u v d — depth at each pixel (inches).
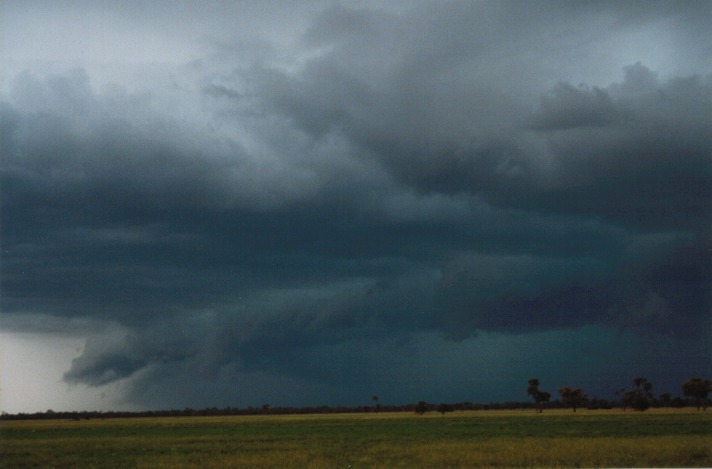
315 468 1438.2
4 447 2394.2
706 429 2684.5
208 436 3065.9
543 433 2596.0
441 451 1737.2
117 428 4485.7
